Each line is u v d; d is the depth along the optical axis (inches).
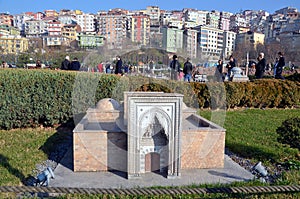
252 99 430.3
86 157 179.8
